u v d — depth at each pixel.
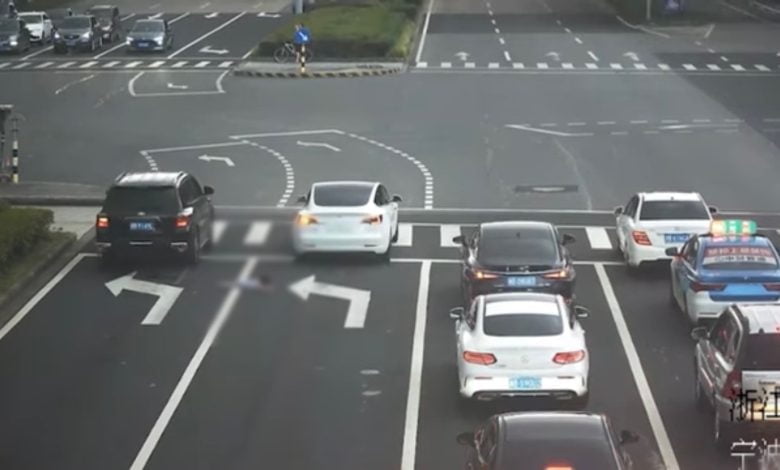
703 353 20.02
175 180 30.56
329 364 23.25
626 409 20.67
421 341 24.59
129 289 28.53
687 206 29.59
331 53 66.38
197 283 28.97
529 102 53.97
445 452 18.86
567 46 72.62
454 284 28.81
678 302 26.00
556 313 20.25
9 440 19.56
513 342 19.67
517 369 19.62
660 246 29.05
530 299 20.58
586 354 20.16
